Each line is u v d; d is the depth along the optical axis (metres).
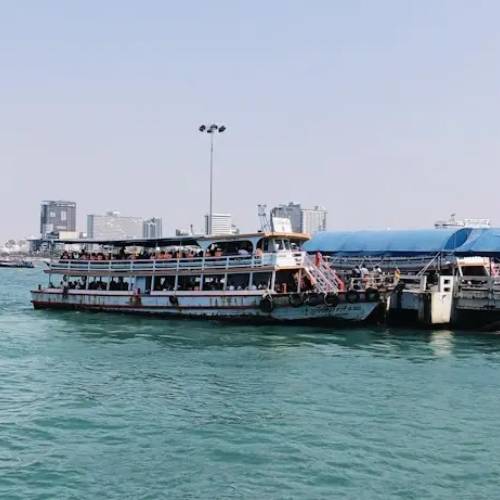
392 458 18.55
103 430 21.02
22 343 37.78
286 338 38.88
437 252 50.97
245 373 29.08
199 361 31.91
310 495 16.20
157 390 26.08
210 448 19.34
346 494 16.27
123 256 53.47
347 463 18.19
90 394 25.45
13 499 15.92
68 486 16.72
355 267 56.66
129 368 30.38
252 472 17.59
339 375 28.55
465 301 42.28
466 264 54.78
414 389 25.94
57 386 26.81
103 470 17.75
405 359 32.22
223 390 25.97
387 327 43.31
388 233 57.00
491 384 26.81
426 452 19.00
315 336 39.59
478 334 40.78
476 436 20.33
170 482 16.98
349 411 22.94
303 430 20.89
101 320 48.47
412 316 43.53
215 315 45.94
